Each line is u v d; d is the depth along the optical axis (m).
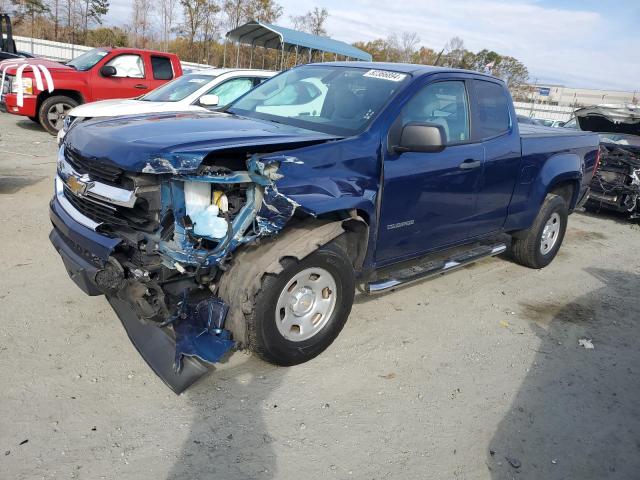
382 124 3.79
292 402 3.27
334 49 15.16
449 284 5.48
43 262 4.88
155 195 2.99
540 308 5.11
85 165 3.31
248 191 3.11
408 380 3.63
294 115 4.23
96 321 3.94
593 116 10.20
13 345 3.53
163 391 3.24
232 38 15.52
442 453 2.97
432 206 4.22
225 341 3.22
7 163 8.71
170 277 3.15
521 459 2.99
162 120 3.76
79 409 3.01
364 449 2.93
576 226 8.88
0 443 2.70
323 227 3.39
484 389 3.63
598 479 2.91
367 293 4.03
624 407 3.61
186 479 2.60
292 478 2.68
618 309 5.28
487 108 4.79
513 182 5.07
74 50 27.98
